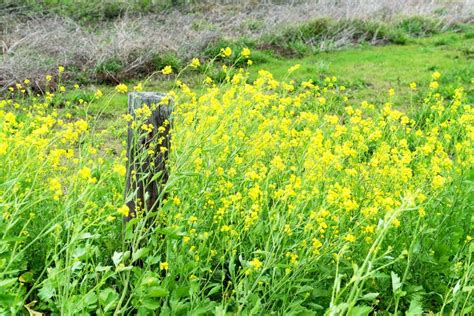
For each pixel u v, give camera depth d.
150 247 3.84
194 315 3.58
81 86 10.05
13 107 8.42
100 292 3.63
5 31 11.63
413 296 4.16
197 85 10.52
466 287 3.45
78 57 10.70
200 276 3.85
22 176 3.89
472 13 18.28
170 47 11.56
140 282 3.55
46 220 4.20
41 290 3.49
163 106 4.17
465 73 11.25
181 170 4.13
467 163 4.78
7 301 3.27
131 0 14.81
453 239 4.60
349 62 12.60
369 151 7.05
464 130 6.07
